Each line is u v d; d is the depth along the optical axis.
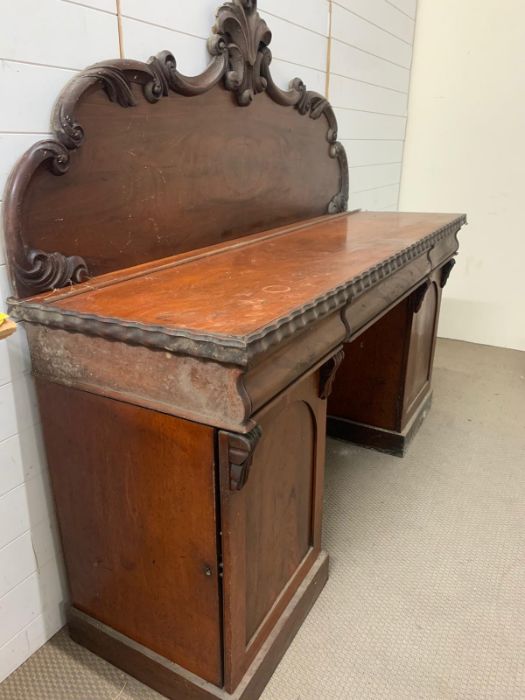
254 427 0.90
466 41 3.00
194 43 1.46
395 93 3.01
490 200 3.21
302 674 1.28
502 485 2.02
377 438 2.23
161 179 1.37
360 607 1.48
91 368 1.01
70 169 1.12
